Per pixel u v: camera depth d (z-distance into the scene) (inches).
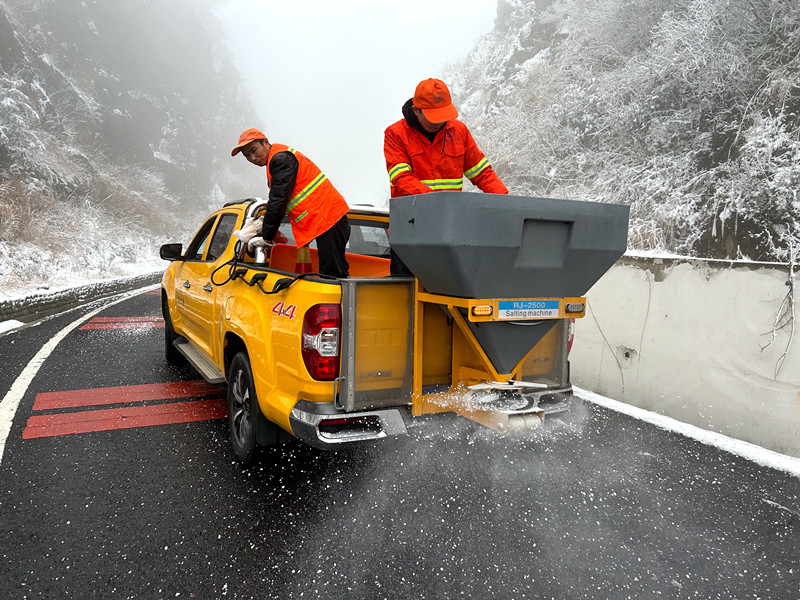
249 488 129.4
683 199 339.0
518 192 481.7
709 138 359.6
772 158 295.9
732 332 164.1
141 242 916.0
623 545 109.3
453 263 99.3
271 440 133.3
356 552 104.7
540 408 123.6
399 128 137.0
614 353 200.8
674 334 180.4
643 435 165.5
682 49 367.6
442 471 139.4
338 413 110.3
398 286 115.4
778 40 330.3
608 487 132.6
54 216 724.7
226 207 192.1
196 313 189.0
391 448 141.6
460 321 110.3
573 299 115.9
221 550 104.7
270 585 95.0
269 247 152.7
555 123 489.7
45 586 93.2
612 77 440.5
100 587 93.4
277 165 137.3
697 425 172.1
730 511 123.0
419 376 116.7
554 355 135.1
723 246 307.0
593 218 109.2
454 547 107.0
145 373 232.2
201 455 148.0
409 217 104.5
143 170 1205.1
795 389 148.7
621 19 460.8
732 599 94.3
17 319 345.7
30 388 207.3
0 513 116.3
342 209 148.3
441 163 139.2
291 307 116.3
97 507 119.7
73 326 343.9
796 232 274.5
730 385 163.8
